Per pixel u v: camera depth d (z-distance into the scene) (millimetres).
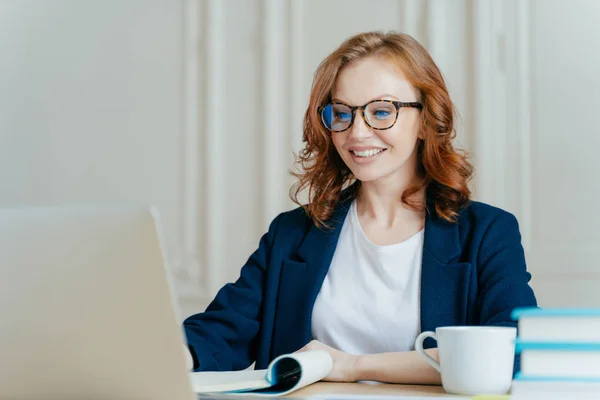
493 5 3119
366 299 1694
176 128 3545
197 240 3494
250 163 3426
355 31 3312
